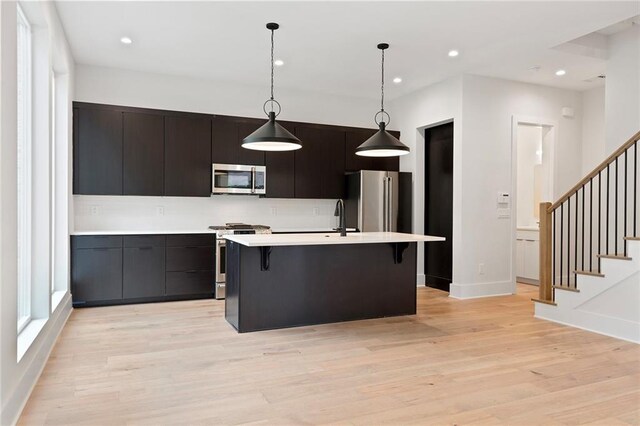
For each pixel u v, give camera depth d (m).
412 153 6.66
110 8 3.88
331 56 5.09
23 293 3.24
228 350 3.53
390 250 4.71
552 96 6.35
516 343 3.77
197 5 3.83
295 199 6.52
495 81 5.92
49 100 3.47
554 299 4.54
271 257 4.16
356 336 3.94
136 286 5.17
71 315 4.62
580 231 6.38
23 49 3.32
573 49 4.92
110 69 5.51
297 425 2.31
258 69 5.56
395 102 7.07
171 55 5.06
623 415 2.45
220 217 6.10
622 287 3.94
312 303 4.34
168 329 4.12
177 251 5.36
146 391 2.72
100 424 2.30
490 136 5.90
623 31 4.89
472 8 3.86
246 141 3.98
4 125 2.21
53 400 2.58
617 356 3.44
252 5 3.81
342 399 2.63
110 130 5.25
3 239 2.17
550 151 6.39
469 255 5.75
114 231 5.26
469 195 5.76
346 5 3.81
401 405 2.55
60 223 4.51
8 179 2.28
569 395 2.70
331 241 3.92
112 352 3.45
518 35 4.46
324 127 6.38
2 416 2.13
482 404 2.57
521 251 7.01
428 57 5.11
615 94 4.97
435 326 4.31
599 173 4.30
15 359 2.38
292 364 3.21
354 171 6.57
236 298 4.12
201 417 2.39
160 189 5.48
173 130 5.55
